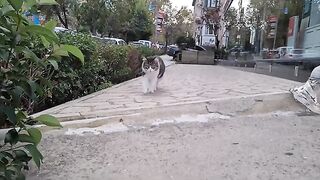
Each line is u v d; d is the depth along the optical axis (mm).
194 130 4109
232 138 3754
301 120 4520
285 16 12969
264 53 14891
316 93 5191
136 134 3967
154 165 2990
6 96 2170
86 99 6184
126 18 24766
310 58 9359
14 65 2217
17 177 2322
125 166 2977
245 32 20922
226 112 4965
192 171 2846
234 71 14555
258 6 17547
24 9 2105
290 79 10523
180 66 18172
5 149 2412
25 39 2193
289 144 3514
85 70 6566
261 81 9805
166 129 4168
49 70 3939
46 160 3105
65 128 4156
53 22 2377
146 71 7125
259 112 4980
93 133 4008
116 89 7652
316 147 3412
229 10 25953
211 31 30156
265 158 3117
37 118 2436
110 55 9094
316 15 10148
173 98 6305
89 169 2914
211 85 8656
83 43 6391
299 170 2834
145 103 5746
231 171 2830
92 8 20641
